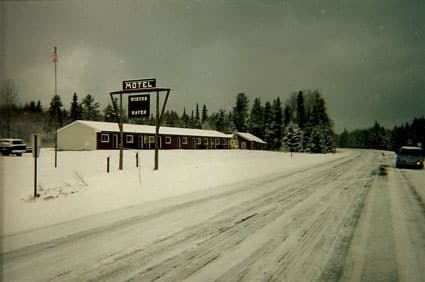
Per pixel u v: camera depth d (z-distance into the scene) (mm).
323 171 19391
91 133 38281
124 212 8219
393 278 4305
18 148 29172
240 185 13125
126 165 21703
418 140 33875
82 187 12328
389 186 12859
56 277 4406
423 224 6977
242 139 57344
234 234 6281
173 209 8547
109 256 5145
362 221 7246
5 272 4562
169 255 5176
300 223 7082
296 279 4289
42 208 8695
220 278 4340
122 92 19016
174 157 30266
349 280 4250
